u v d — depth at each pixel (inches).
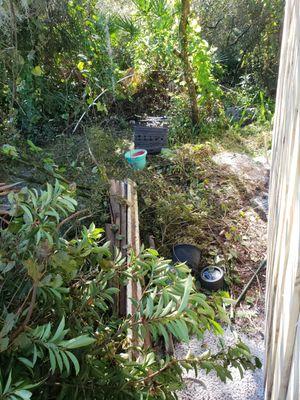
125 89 197.3
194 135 184.7
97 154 136.1
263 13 223.9
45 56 169.0
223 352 48.3
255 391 80.1
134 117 193.6
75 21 168.9
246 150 171.5
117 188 119.3
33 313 44.1
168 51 178.5
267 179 150.8
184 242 117.8
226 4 237.9
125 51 215.5
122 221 104.0
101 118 176.9
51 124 171.8
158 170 150.5
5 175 93.0
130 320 48.0
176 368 46.9
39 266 37.5
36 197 46.6
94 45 174.6
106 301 73.9
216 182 146.9
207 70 189.0
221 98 219.8
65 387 40.3
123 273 51.4
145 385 46.1
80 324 46.8
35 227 42.9
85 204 104.0
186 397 79.3
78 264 48.4
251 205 137.5
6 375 36.3
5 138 115.1
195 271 110.4
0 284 43.2
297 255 27.2
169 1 192.4
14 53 124.3
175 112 191.0
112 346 48.2
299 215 29.2
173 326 42.0
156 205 123.7
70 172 123.4
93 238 54.1
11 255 43.7
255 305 102.5
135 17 213.2
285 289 37.6
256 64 231.6
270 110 208.1
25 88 156.3
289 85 52.4
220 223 128.0
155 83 205.8
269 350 59.3
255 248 119.9
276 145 81.7
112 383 43.9
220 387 80.9
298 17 40.8
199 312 45.3
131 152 142.3
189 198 135.9
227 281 108.5
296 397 27.5
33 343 37.3
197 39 182.7
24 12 147.0
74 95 171.6
